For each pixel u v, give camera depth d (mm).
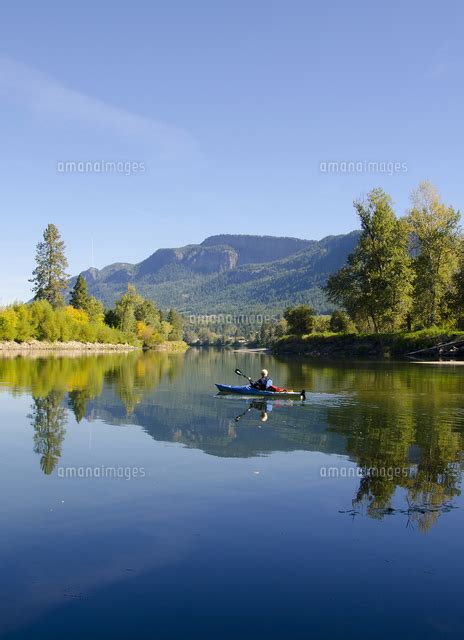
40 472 9492
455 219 57906
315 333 85688
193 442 12062
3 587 5512
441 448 11555
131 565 5965
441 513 7539
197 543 6520
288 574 5789
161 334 152750
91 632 4766
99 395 20984
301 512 7539
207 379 30641
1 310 86750
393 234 58625
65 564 5984
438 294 59875
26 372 33281
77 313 109312
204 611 5090
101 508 7668
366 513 7527
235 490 8516
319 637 4703
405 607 5180
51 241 107438
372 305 59031
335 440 12320
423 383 26750
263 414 16344
